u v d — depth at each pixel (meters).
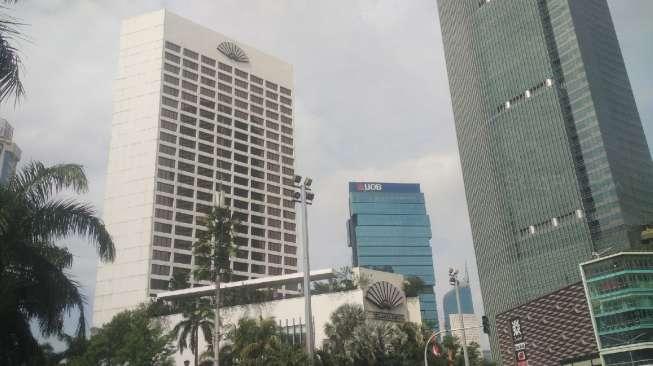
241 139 182.00
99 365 74.94
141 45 175.50
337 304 105.44
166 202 157.75
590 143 191.50
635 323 108.50
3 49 15.57
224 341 100.56
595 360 113.19
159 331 83.94
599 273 116.56
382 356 80.19
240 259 164.75
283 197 184.38
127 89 170.88
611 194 183.00
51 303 25.30
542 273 193.25
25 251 24.38
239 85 188.75
